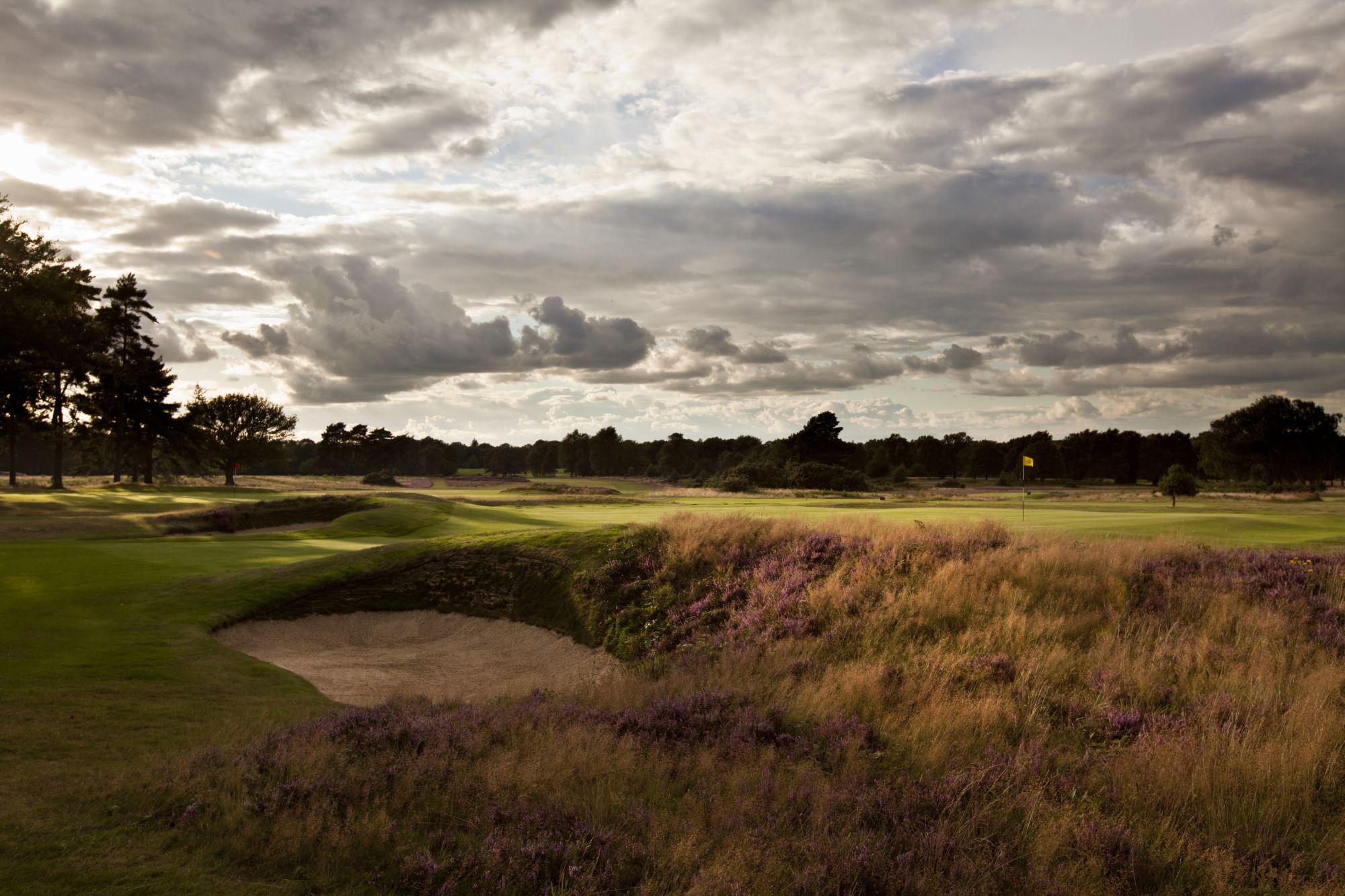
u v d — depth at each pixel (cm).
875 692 1020
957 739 847
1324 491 9206
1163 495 6328
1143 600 1416
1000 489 9900
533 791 720
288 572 2258
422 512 4559
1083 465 14038
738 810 675
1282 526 2858
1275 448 11638
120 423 7606
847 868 569
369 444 16162
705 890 545
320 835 639
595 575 2069
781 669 1227
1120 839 618
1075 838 627
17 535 3541
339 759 813
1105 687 1018
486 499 6531
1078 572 1550
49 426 6688
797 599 1655
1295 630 1220
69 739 973
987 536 1886
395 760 816
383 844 634
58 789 768
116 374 7469
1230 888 561
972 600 1462
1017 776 739
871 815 666
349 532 4000
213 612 1911
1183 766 728
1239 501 5900
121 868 592
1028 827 648
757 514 3912
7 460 12950
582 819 667
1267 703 893
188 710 1164
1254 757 724
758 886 557
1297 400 11750
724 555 2000
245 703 1252
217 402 8944
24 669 1340
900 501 5694
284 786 730
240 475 11688
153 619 1798
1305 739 763
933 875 570
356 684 1599
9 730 997
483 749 852
